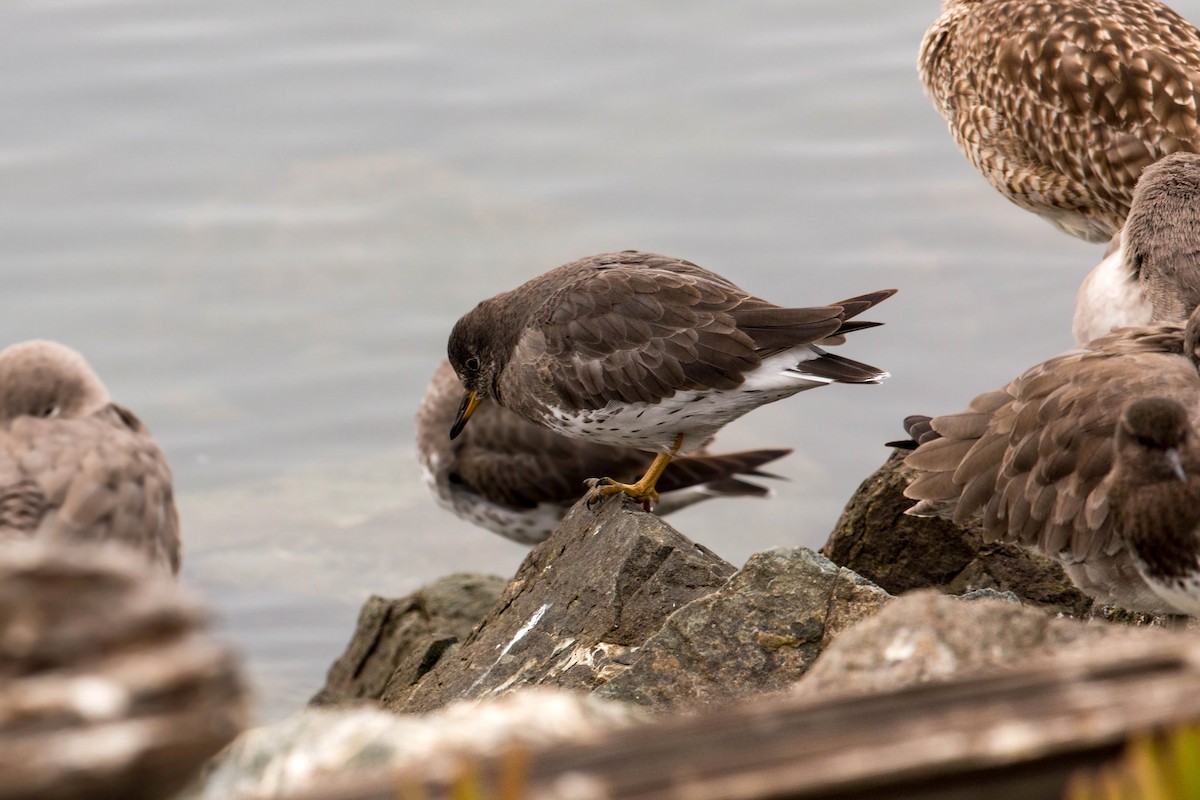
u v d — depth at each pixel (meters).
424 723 5.93
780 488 16.62
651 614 9.41
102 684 4.08
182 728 4.09
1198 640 5.12
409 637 12.51
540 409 12.28
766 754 4.64
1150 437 8.34
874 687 5.91
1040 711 4.71
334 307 19.31
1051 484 9.22
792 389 11.52
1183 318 10.77
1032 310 18.02
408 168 20.66
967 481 9.66
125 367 18.52
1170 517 8.27
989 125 14.08
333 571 15.91
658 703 8.26
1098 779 4.51
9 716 4.02
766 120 20.78
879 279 18.59
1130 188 13.12
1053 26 13.48
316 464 17.42
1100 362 9.42
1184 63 13.08
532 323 12.18
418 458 16.38
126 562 4.69
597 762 4.71
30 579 4.20
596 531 10.30
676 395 11.62
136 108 21.45
